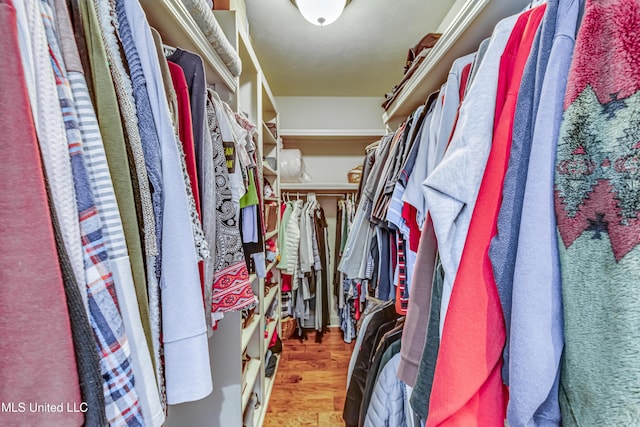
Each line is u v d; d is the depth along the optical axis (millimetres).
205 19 763
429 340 535
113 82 408
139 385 366
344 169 2734
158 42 523
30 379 252
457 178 472
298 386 1789
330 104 2646
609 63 308
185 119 614
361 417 1083
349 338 2391
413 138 880
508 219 405
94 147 343
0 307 244
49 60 300
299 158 2469
